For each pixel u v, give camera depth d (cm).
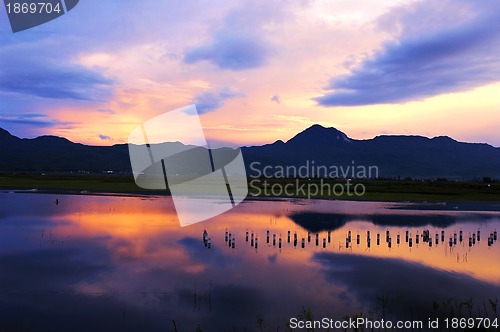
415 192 8606
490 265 2462
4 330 1348
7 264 2225
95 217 4350
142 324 1421
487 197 7762
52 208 5200
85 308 1570
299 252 2755
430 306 1653
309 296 1766
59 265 2223
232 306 1616
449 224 4409
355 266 2366
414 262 2517
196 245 2903
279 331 1378
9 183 10262
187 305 1625
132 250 2662
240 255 2608
